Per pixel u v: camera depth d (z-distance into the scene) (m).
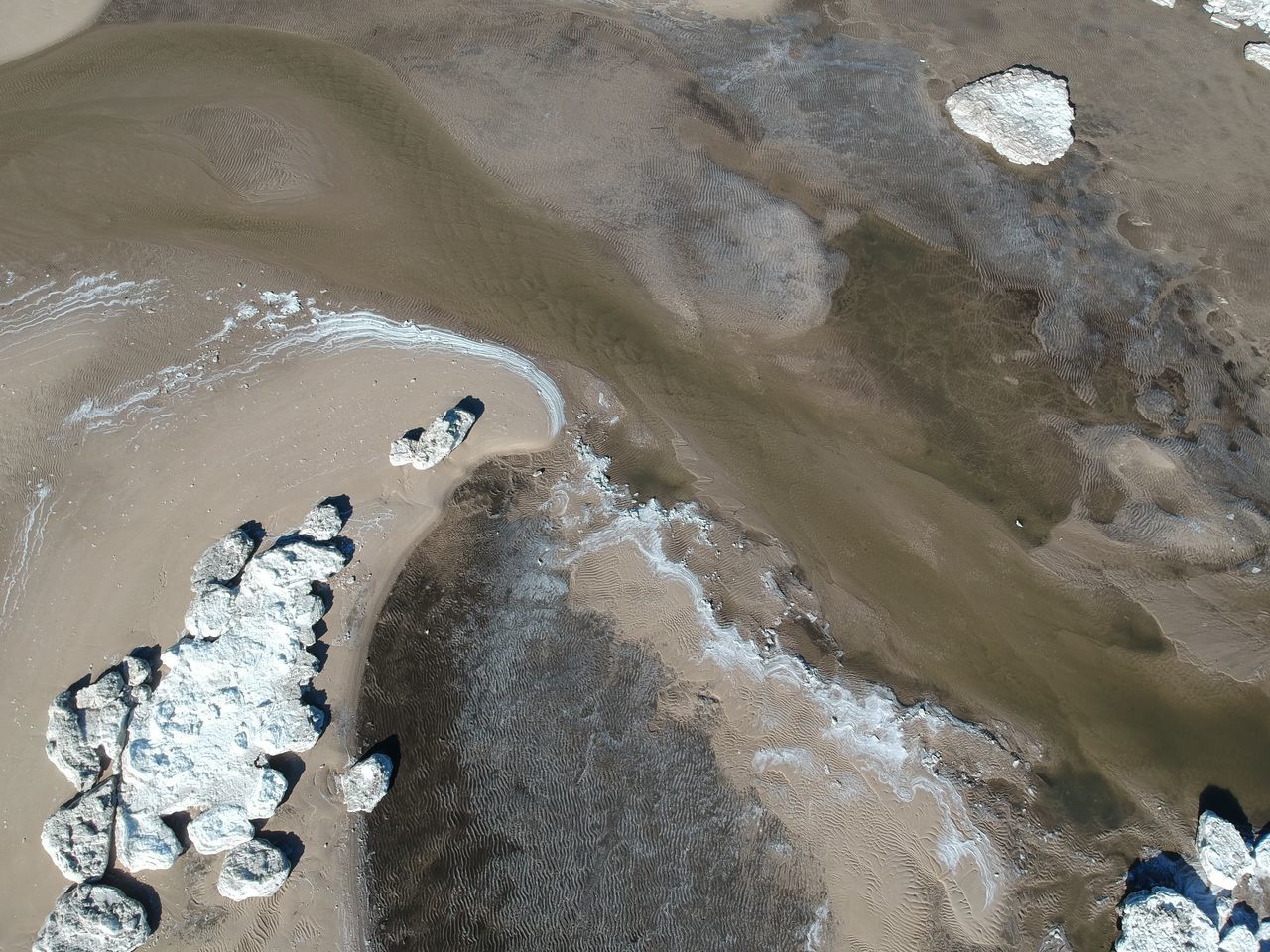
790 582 20.70
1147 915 17.42
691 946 18.16
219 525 20.97
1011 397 22.41
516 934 18.34
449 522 21.22
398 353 22.67
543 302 23.39
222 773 18.77
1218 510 21.19
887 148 25.23
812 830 18.69
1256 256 23.81
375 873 18.67
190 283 23.23
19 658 19.75
